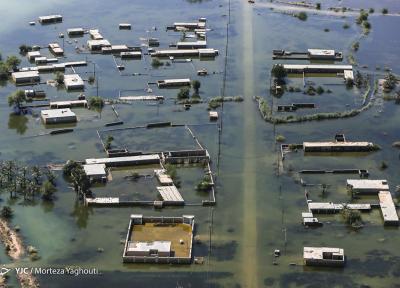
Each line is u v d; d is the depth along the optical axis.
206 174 85.19
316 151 91.00
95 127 97.31
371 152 91.44
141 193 81.12
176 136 94.88
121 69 117.62
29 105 103.44
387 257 70.69
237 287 65.81
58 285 65.56
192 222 74.75
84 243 72.19
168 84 110.88
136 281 66.50
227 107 103.69
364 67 119.62
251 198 80.44
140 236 73.31
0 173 83.19
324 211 77.69
